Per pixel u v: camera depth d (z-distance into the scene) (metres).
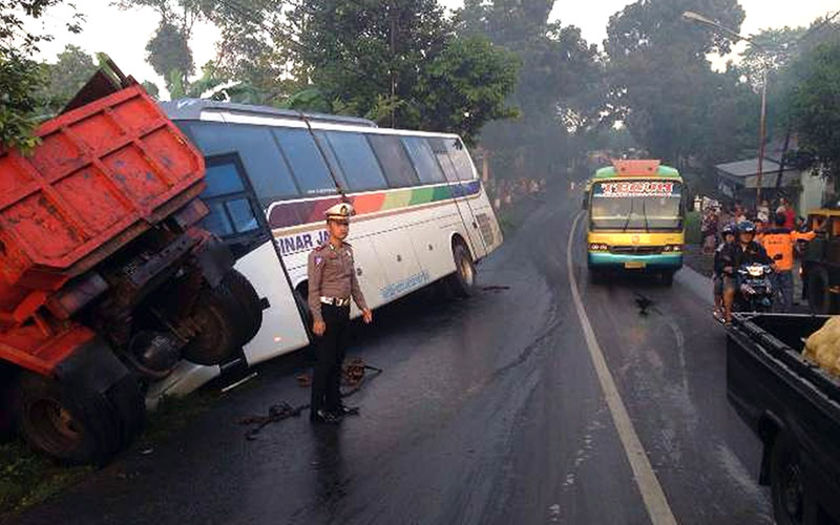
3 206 5.49
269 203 9.05
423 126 24.88
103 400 6.00
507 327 11.71
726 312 10.51
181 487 5.62
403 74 23.23
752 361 4.99
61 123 6.17
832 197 30.31
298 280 9.09
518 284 17.05
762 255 10.39
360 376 8.58
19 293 5.72
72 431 6.26
